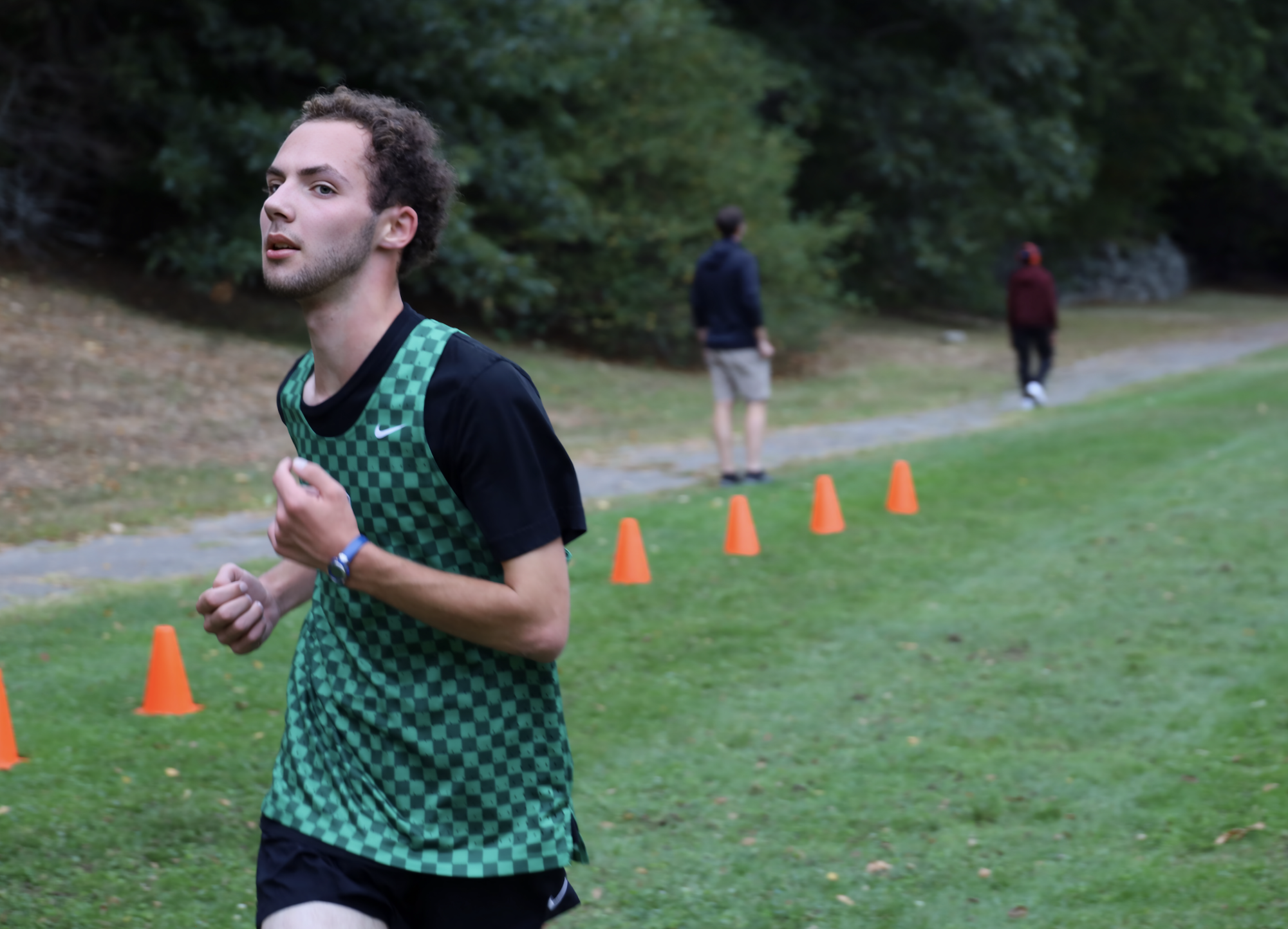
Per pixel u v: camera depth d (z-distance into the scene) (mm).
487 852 1964
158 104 14930
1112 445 11250
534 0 17172
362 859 1922
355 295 1921
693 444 12234
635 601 6645
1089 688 5332
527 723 2006
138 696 5004
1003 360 21609
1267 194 41812
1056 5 28531
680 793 4375
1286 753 4520
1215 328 28016
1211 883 3611
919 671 5609
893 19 28391
